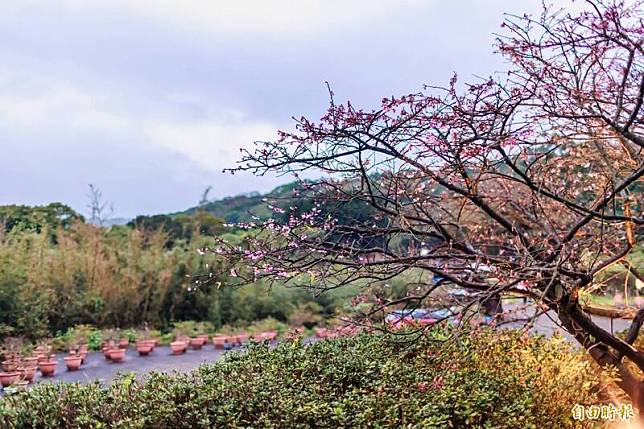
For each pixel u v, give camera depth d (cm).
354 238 357
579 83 327
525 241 388
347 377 379
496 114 313
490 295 310
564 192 440
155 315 1138
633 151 385
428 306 418
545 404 353
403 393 343
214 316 1151
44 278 1038
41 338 954
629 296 499
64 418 324
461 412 321
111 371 783
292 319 1151
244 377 360
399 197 357
